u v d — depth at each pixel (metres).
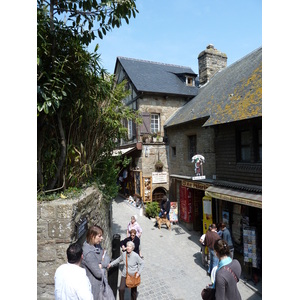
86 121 4.58
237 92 7.85
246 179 6.38
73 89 3.86
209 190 7.08
